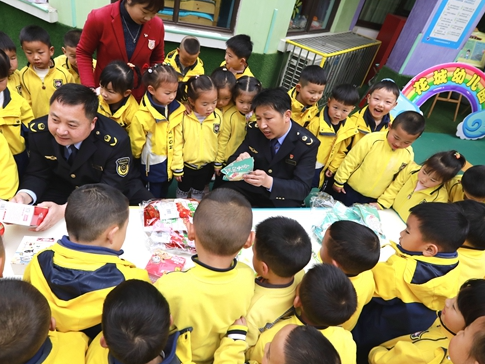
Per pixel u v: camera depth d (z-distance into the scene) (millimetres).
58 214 1434
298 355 761
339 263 1241
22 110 1944
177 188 2670
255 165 2145
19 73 2385
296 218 1799
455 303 1146
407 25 4531
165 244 1408
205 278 1007
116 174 1786
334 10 5074
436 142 4605
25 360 749
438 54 4586
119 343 746
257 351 1101
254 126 2082
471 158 4363
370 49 5160
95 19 2098
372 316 1485
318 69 2367
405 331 1420
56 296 923
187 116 2189
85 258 964
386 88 2455
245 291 1064
